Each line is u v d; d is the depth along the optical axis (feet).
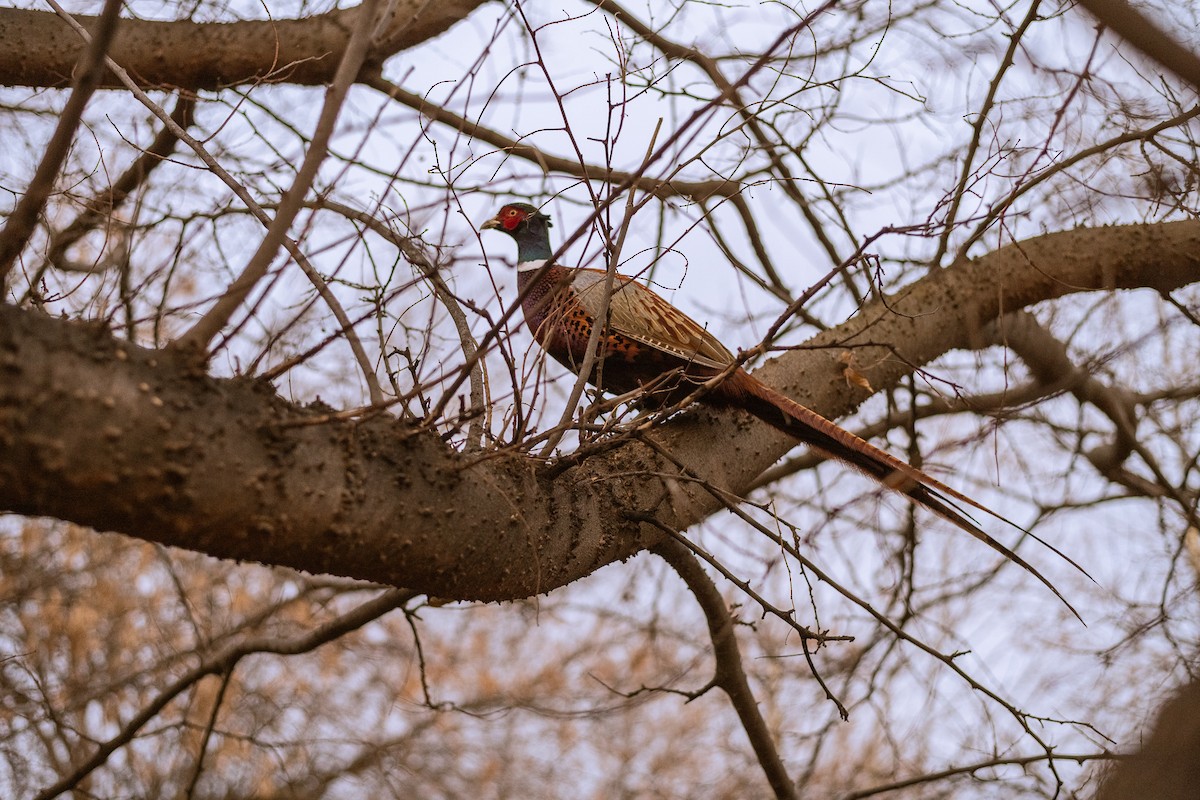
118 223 9.36
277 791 21.88
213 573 22.24
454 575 7.98
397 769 22.00
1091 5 7.19
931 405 16.25
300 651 13.23
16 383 5.65
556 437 9.11
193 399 6.32
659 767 26.61
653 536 10.04
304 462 6.82
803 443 11.11
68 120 6.31
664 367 12.22
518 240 14.83
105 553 21.38
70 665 20.74
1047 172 10.20
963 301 12.97
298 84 13.98
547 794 25.84
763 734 13.53
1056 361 14.92
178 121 13.53
